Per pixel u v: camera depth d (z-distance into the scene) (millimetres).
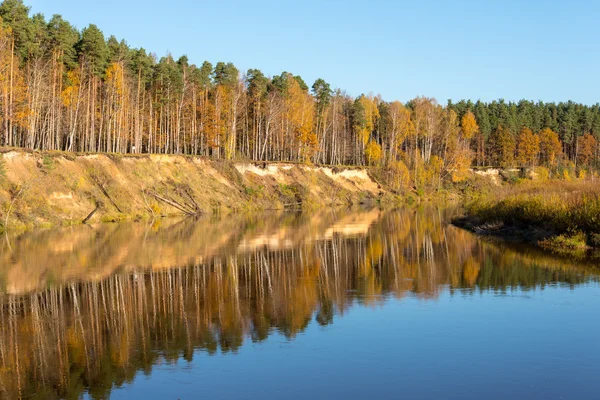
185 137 87750
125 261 29859
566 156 140250
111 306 19781
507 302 19438
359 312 18547
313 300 20516
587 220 32875
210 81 103750
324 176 95750
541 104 178875
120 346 15203
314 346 14898
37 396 11859
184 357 14203
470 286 22422
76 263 29047
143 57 82438
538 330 15914
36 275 25703
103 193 55875
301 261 29922
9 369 13531
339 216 63344
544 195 41250
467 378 12359
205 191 70750
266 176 85062
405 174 103312
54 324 17531
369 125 119875
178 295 21531
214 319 17891
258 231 45875
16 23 59219
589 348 14250
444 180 112812
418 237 40875
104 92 71062
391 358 13781
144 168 65188
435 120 119312
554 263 27094
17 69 56000
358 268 27516
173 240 39125
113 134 73812
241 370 13180
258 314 18500
